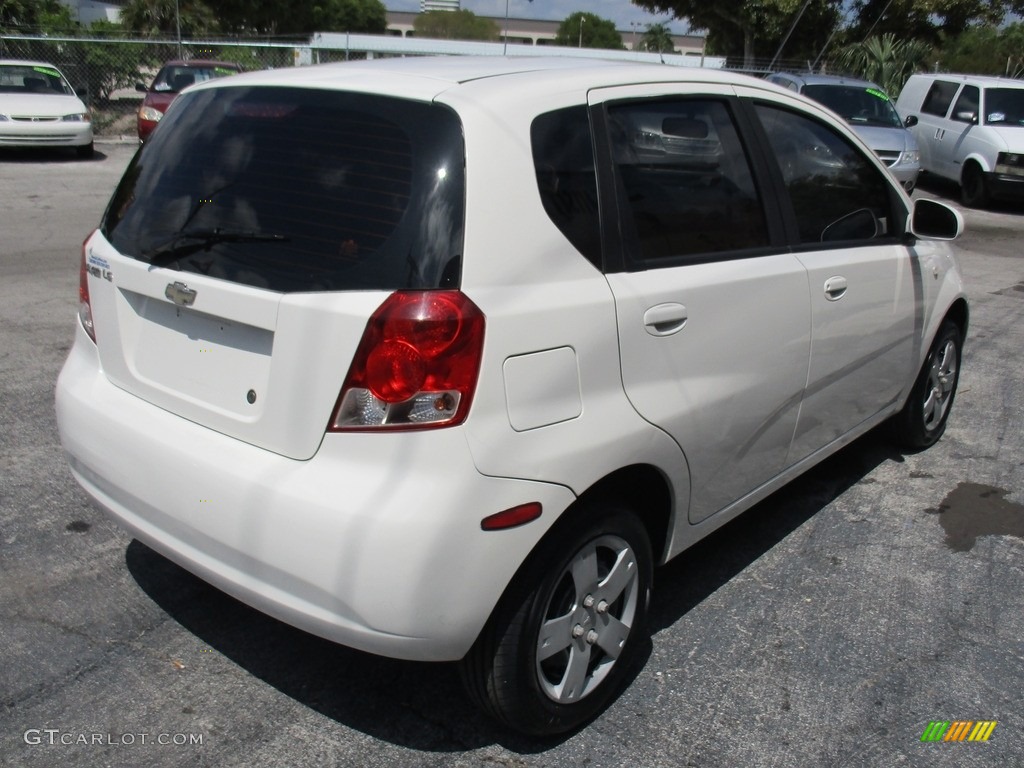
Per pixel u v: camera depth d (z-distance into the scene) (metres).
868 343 4.15
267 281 2.58
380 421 2.40
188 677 3.11
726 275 3.21
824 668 3.31
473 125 2.55
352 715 2.97
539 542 2.62
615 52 13.55
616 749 2.88
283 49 21.80
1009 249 12.27
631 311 2.82
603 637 2.93
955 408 6.07
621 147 2.95
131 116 20.59
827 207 3.90
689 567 3.96
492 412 2.45
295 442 2.52
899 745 2.95
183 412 2.82
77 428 3.06
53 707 2.94
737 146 3.44
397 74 2.82
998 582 3.95
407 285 2.41
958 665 3.37
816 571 3.97
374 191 2.54
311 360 2.47
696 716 3.04
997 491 4.82
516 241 2.56
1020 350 7.46
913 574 3.98
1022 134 15.34
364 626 2.43
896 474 4.98
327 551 2.40
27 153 16.61
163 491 2.74
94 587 3.58
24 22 27.70
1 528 3.96
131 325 3.00
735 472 3.43
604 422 2.73
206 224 2.79
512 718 2.73
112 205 3.22
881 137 13.93
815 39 24.30
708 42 26.78
